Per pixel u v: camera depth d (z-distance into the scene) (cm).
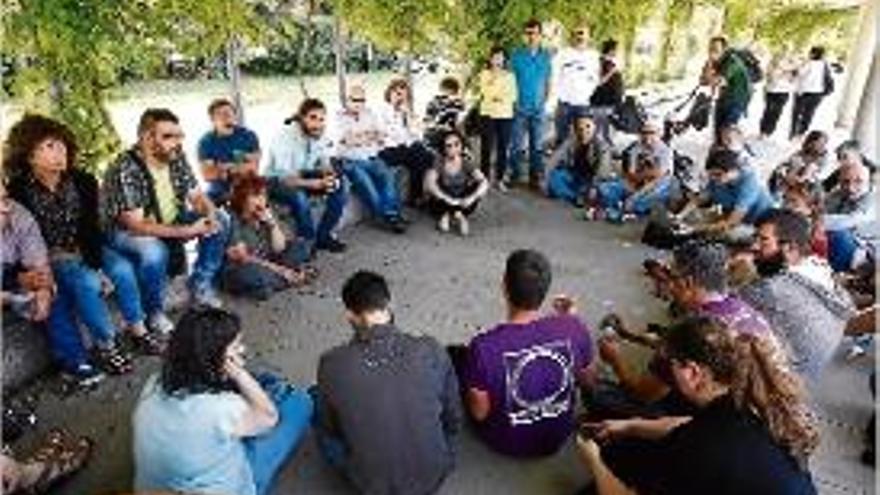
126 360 453
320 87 822
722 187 648
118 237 466
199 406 302
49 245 425
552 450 388
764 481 256
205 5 630
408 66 841
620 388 394
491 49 846
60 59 559
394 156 716
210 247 523
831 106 1270
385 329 336
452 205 682
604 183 742
